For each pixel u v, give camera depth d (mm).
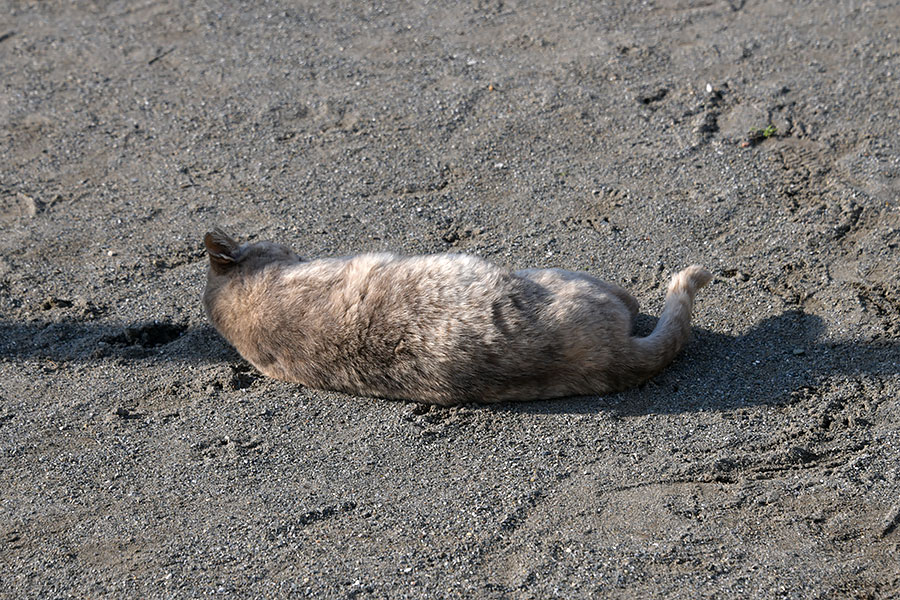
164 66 9078
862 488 4297
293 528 4270
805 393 4934
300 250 6434
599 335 4836
